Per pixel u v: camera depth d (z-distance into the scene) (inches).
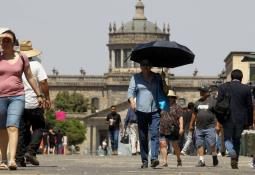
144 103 1897.1
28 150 1952.5
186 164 2440.9
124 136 3806.6
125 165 2220.7
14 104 1638.8
